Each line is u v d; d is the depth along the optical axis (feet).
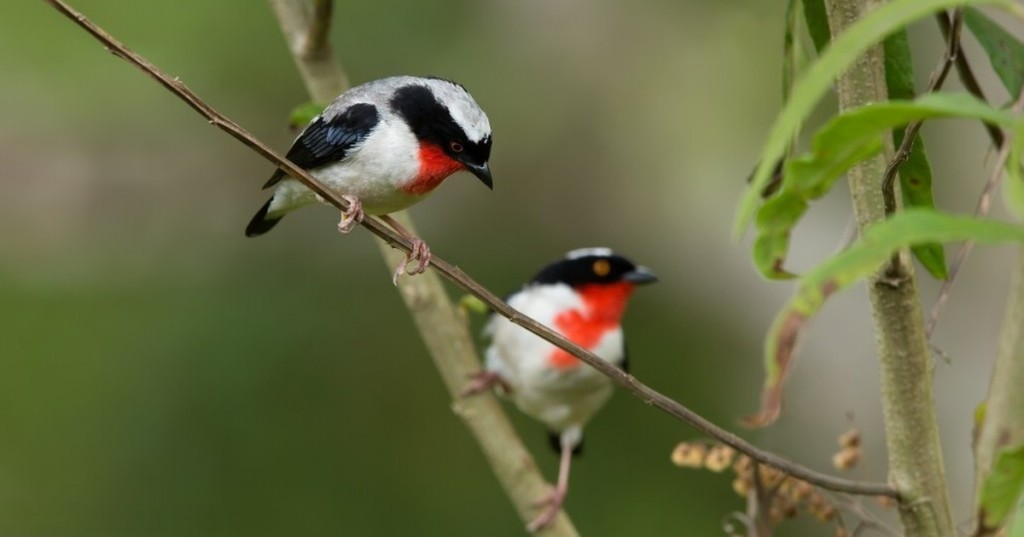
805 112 7.94
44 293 44.04
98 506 37.88
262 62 41.52
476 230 46.78
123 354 40.81
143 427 39.01
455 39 44.04
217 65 41.65
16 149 45.91
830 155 9.53
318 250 42.96
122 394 39.73
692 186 47.70
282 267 42.73
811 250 44.96
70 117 45.83
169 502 38.32
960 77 15.17
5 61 42.88
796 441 43.06
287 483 39.06
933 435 13.48
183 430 39.19
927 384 13.44
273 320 41.29
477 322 42.52
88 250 45.50
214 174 47.03
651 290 46.75
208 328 41.06
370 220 18.13
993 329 40.34
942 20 15.34
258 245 43.19
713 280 47.11
